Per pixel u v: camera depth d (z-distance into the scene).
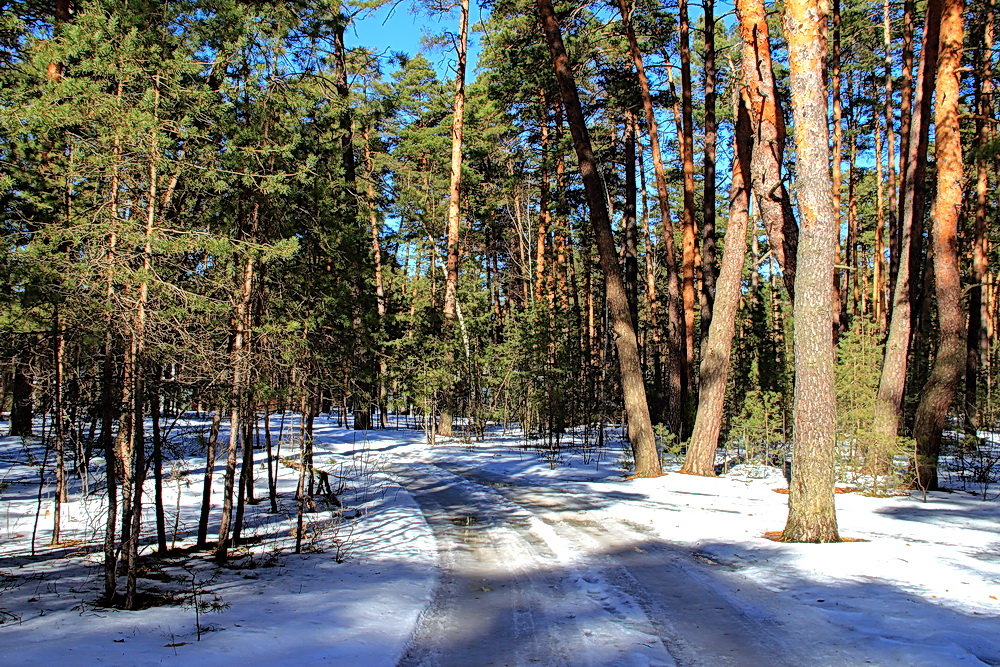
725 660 4.19
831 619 4.83
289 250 7.31
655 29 20.23
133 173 6.43
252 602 5.84
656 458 15.26
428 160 26.98
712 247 18.09
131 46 6.42
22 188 7.61
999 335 31.36
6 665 3.93
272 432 27.06
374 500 12.66
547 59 20.12
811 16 7.98
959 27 12.28
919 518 9.25
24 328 6.77
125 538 5.89
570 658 4.34
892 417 12.82
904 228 13.60
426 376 19.20
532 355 22.59
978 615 4.77
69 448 10.88
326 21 9.20
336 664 4.20
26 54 8.08
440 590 6.36
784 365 21.09
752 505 11.01
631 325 15.73
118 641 4.56
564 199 27.25
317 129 8.85
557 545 8.16
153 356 6.02
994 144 11.20
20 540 9.26
